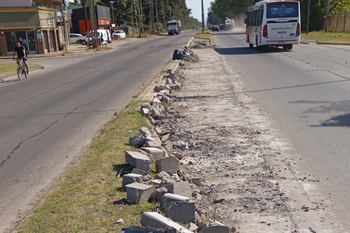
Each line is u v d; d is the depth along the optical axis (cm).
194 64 2300
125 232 384
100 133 871
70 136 880
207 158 692
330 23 5559
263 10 2816
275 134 816
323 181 569
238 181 582
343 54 2464
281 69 1861
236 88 1398
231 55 2730
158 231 374
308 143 745
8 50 4288
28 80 2186
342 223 451
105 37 5819
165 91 1338
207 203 510
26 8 4209
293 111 1009
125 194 505
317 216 469
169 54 3303
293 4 2781
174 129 898
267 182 572
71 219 441
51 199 507
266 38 2842
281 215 473
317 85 1373
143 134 777
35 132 941
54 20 4725
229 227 424
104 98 1374
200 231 406
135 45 5356
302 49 2986
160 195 483
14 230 435
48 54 4178
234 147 743
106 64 2844
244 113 1015
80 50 4691
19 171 671
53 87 1786
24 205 532
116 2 10362
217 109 1080
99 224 425
